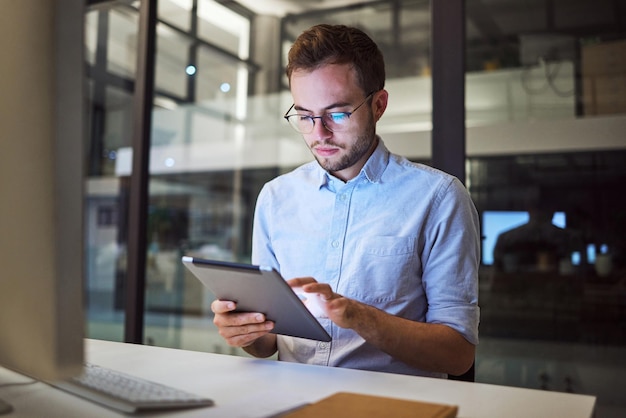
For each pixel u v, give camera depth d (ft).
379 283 4.31
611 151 7.37
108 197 11.45
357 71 4.12
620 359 7.20
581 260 7.39
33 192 2.11
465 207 4.37
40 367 2.09
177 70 11.09
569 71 7.71
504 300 7.64
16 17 2.19
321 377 3.03
